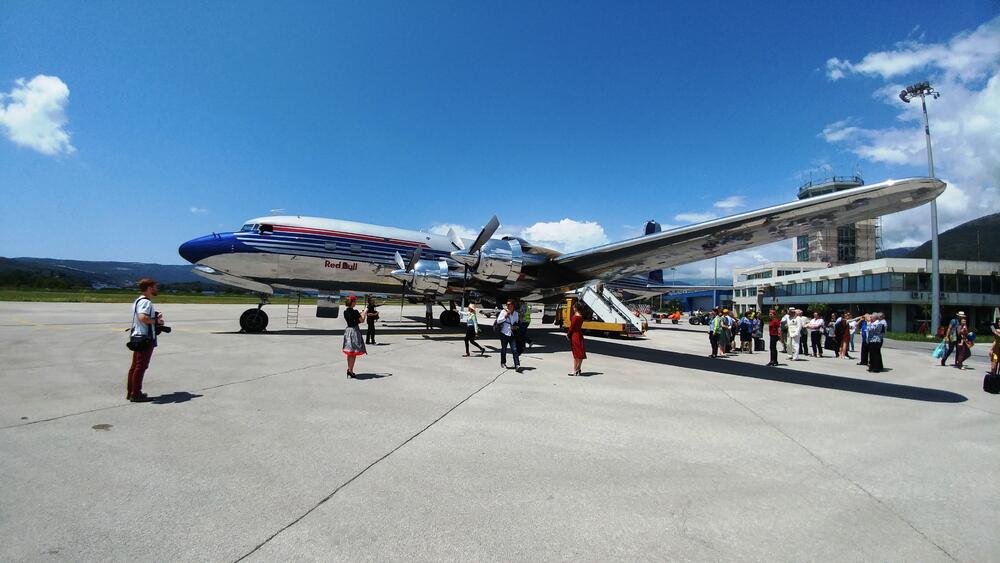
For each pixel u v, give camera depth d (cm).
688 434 531
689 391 795
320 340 1430
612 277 1602
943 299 3681
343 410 591
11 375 765
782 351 1733
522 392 740
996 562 278
